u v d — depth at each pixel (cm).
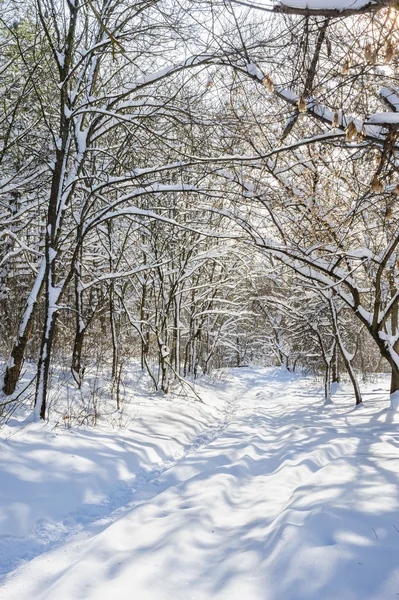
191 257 1480
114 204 802
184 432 923
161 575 331
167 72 795
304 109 432
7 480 484
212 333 2298
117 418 877
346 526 355
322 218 810
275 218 842
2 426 653
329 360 1473
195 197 1290
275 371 3222
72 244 1196
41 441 617
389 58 374
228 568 337
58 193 782
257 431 1006
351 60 479
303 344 2559
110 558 362
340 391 1720
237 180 772
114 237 1345
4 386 820
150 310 1602
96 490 541
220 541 395
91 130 930
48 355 734
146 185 785
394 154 509
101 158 1162
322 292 1224
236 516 465
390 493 431
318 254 872
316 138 546
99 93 1091
